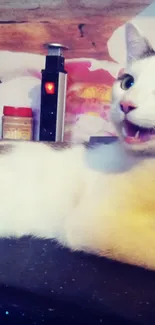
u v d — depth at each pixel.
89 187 0.75
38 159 0.80
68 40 0.89
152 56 0.76
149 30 0.83
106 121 0.86
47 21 0.90
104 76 0.86
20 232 0.76
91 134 0.87
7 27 0.92
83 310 0.68
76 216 0.74
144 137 0.72
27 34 0.91
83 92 0.87
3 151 0.82
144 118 0.71
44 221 0.76
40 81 0.91
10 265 0.73
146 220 0.71
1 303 0.72
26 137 0.87
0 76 0.93
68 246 0.73
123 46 0.85
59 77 0.83
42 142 0.81
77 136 0.87
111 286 0.68
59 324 0.69
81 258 0.71
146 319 0.65
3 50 0.93
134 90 0.73
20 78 0.92
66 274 0.70
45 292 0.70
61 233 0.74
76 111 0.87
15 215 0.77
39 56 0.91
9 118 0.87
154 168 0.72
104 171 0.75
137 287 0.67
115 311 0.66
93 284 0.69
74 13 0.88
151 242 0.70
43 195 0.77
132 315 0.66
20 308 0.71
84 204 0.74
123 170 0.74
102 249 0.71
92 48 0.87
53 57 0.84
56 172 0.78
